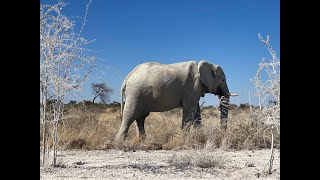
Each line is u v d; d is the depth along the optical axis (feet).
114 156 31.78
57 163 25.07
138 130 45.55
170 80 44.98
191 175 21.68
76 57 23.62
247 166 25.40
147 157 30.78
